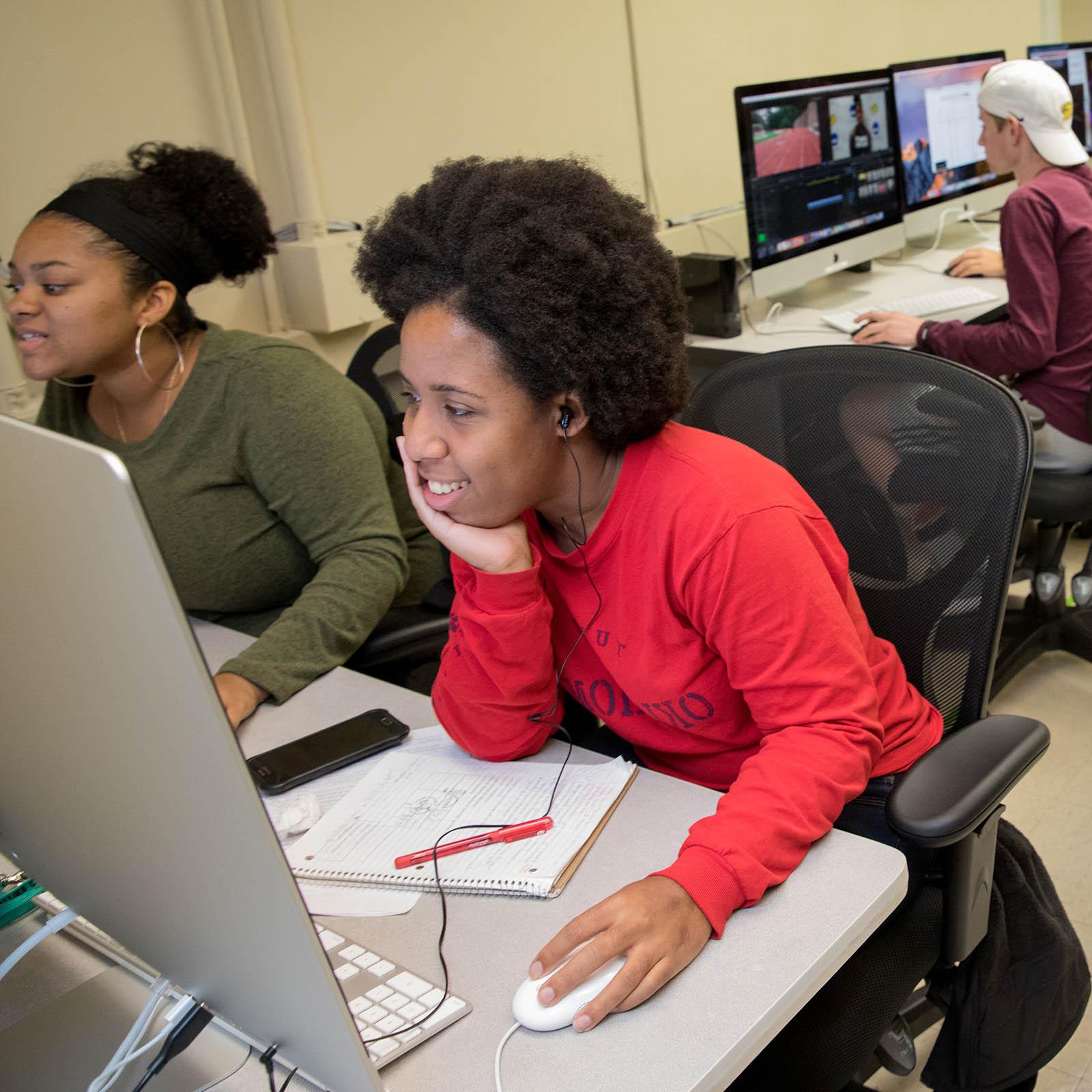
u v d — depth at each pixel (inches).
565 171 36.8
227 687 49.8
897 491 47.4
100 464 18.9
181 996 31.0
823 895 33.5
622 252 35.5
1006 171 105.0
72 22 86.2
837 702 36.6
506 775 41.9
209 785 21.6
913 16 172.6
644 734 44.0
